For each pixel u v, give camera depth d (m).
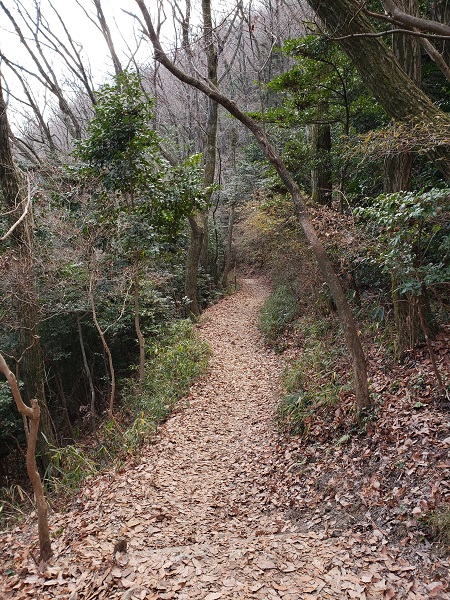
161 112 20.78
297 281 12.24
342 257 6.11
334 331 8.74
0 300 7.74
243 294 21.98
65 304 9.97
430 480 3.87
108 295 10.23
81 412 12.82
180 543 4.03
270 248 15.34
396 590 2.97
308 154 10.38
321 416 6.05
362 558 3.40
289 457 5.63
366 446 4.88
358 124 9.77
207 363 10.57
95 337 12.36
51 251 8.80
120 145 9.26
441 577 3.00
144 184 9.81
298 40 7.95
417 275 4.48
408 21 2.65
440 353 5.45
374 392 5.56
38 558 3.90
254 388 9.00
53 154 13.33
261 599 2.98
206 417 7.68
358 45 4.69
